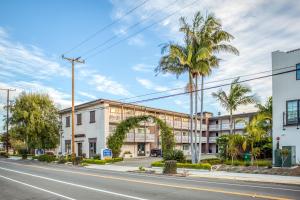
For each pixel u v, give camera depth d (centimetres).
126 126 3950
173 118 5744
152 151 4797
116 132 3947
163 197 1130
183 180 1745
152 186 1449
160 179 1800
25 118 4594
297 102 2411
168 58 2911
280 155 2316
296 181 1644
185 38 2917
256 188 1380
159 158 4222
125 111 4644
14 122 4681
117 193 1238
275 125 2527
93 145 4366
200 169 2470
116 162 3531
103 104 4256
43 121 4556
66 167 2967
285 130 2456
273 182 1636
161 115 5422
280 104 2512
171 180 1741
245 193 1212
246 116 5881
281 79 2522
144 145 4938
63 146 4997
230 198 1095
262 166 2433
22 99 4691
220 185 1495
